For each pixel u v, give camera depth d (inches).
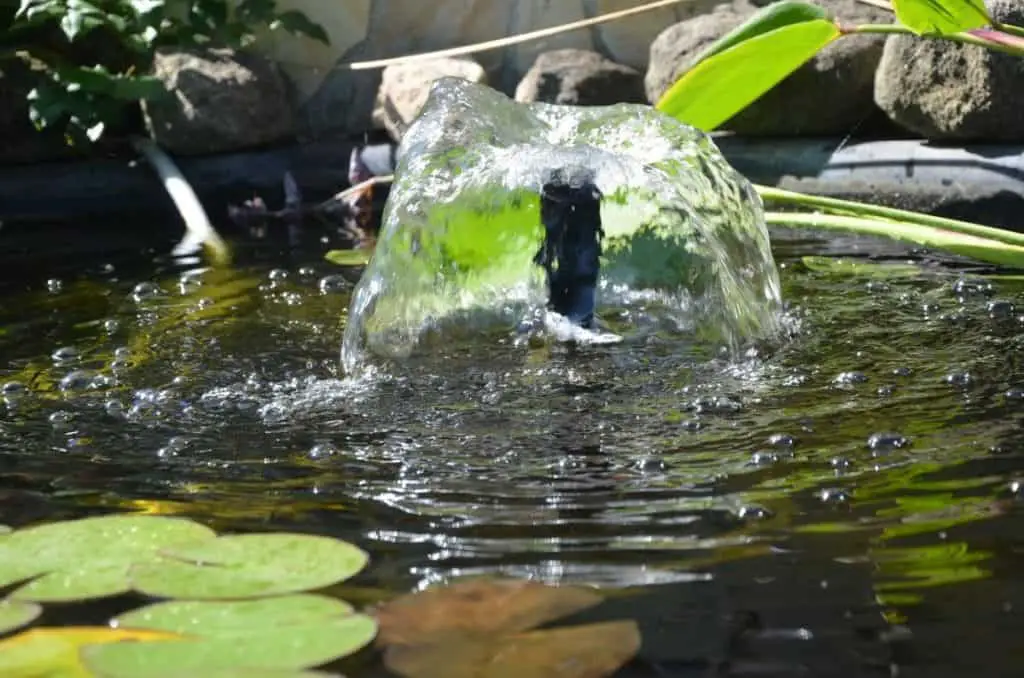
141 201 216.4
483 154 121.4
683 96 118.3
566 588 62.0
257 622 58.7
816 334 114.7
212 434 91.6
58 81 221.6
